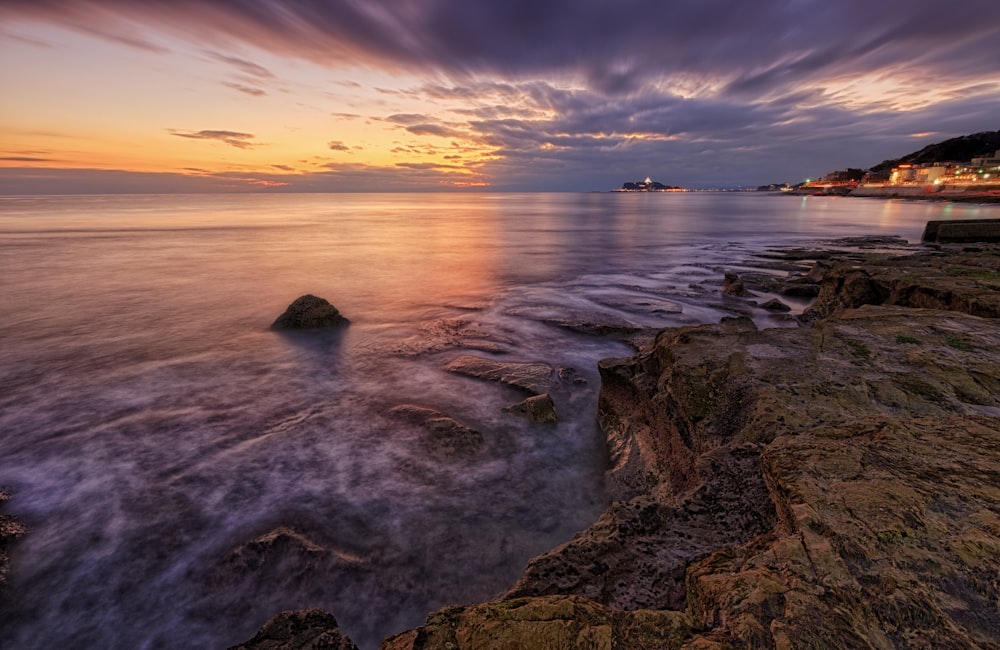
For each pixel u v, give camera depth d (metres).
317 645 3.84
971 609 2.56
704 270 32.00
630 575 4.02
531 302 22.94
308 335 17.64
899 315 9.55
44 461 9.31
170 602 6.26
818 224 70.12
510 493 8.48
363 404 11.80
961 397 6.04
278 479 8.80
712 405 6.94
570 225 73.38
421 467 9.20
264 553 6.89
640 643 2.73
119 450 9.72
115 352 15.70
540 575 4.12
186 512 7.90
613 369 10.44
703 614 3.06
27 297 23.39
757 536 3.98
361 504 8.12
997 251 26.42
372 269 32.56
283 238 52.28
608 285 27.28
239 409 11.55
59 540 7.25
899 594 2.67
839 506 3.42
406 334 17.72
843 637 2.46
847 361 7.37
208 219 82.00
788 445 4.41
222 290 25.42
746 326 9.42
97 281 27.39
